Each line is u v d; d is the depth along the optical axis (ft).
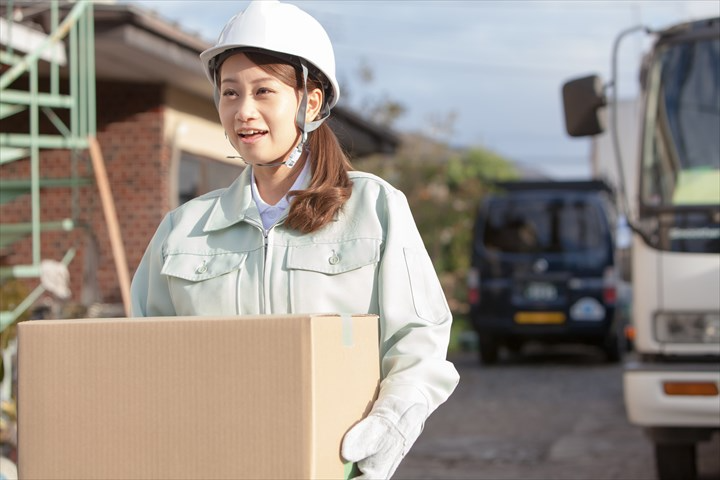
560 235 59.67
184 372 8.08
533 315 59.47
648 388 23.15
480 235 60.64
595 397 47.75
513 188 64.03
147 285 10.49
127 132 40.88
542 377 56.44
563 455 32.91
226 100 9.67
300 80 9.63
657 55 25.98
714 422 22.84
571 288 59.21
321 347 8.05
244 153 9.66
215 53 9.71
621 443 34.99
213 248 9.89
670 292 24.22
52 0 32.40
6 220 41.04
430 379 9.18
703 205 24.36
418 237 9.78
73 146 31.32
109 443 8.20
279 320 7.94
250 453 7.94
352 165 10.28
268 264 9.59
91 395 8.25
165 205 40.75
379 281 9.48
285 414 7.91
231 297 9.66
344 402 8.48
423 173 105.91
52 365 8.33
